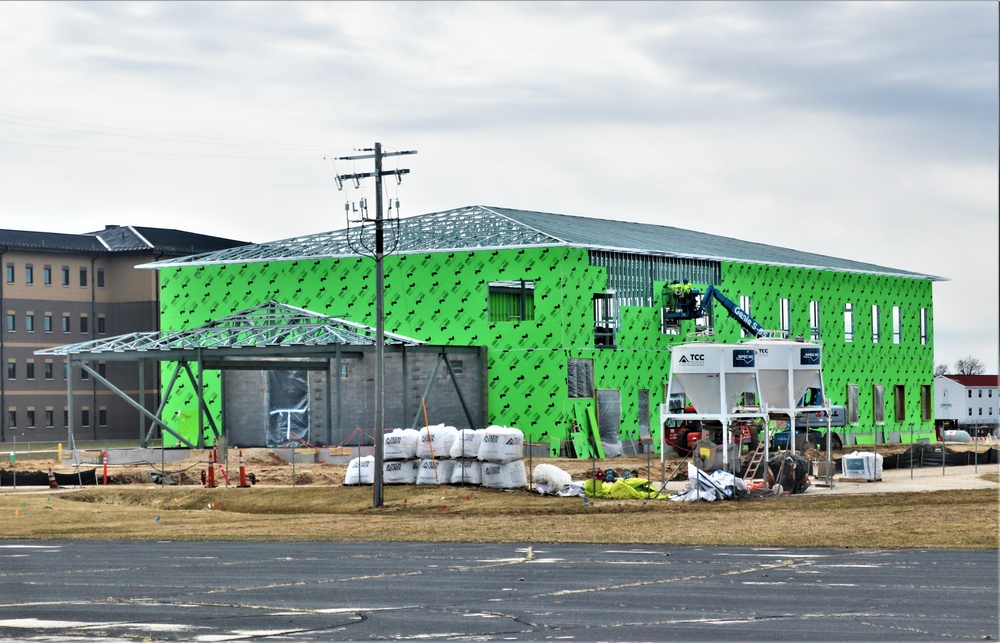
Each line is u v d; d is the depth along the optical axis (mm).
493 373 67875
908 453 63094
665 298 72312
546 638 17391
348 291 73188
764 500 42875
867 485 49938
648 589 22109
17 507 44250
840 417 67875
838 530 32156
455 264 69375
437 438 46656
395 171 44219
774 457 48500
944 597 20641
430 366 69562
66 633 18281
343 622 19000
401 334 70688
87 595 22406
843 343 85562
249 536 34281
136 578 24906
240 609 20469
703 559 26750
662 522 35656
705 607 19906
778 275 80688
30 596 22359
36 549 31875
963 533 30750
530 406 66812
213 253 79125
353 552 29703
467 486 45938
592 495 44469
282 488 48219
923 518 35094
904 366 91000
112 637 17922
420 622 18906
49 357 103500
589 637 17391
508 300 70625
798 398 52969
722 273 76875
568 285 66625
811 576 23531
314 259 74250
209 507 45531
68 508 43969
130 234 110500
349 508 43156
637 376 70312
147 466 60844
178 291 78750
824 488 48406
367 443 71062
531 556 28047
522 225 69500
